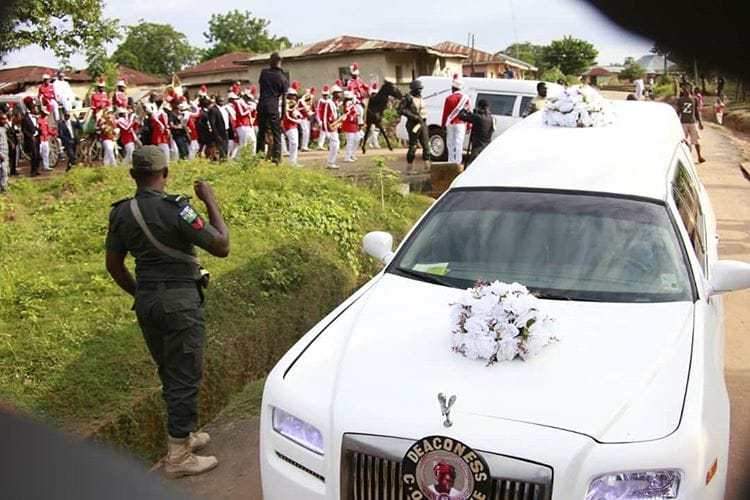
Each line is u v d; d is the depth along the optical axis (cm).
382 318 355
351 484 279
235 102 1504
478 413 273
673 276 372
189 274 391
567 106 539
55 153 1780
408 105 1376
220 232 400
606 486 258
